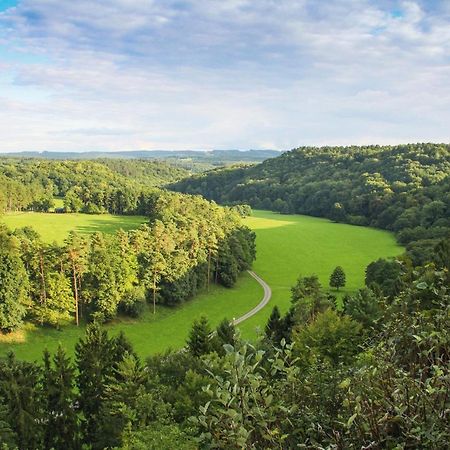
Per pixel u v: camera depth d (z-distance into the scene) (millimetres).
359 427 5379
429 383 5250
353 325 32625
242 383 5062
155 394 29391
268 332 48500
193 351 40562
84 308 72250
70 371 35781
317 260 112438
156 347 63688
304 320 49281
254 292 90500
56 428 34719
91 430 36625
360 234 137375
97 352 38281
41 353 60812
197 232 91750
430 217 118500
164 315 77438
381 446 5305
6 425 29844
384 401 5406
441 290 6844
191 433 21062
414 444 4969
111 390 33188
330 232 141125
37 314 66250
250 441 5207
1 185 145250
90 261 70812
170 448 19828
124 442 24016
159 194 143875
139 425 26844
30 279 67375
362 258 112188
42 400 34625
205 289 91375
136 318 74750
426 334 5914
